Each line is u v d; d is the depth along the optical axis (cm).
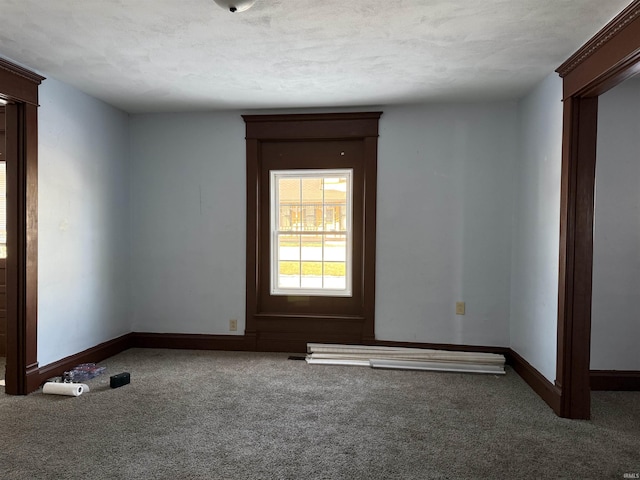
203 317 464
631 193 359
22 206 327
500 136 419
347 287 454
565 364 299
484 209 423
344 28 263
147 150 465
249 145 451
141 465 233
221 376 378
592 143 296
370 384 362
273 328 456
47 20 252
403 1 230
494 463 238
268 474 226
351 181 450
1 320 444
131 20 252
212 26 260
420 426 283
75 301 384
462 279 427
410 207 432
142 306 471
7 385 331
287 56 307
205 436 267
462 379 378
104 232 425
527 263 379
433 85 370
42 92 342
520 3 231
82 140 391
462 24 256
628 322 360
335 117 439
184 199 462
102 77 351
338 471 229
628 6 225
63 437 263
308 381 367
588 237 297
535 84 364
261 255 462
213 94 398
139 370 392
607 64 252
